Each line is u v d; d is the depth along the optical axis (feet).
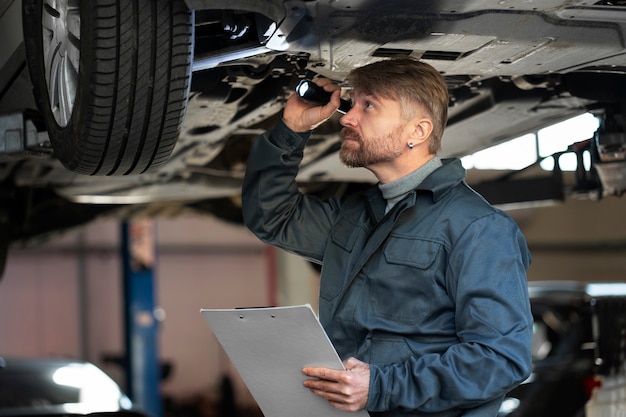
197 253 58.95
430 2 9.22
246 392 57.11
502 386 7.94
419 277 8.47
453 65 10.78
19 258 55.21
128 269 44.32
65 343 55.67
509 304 8.09
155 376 44.37
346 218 9.38
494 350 7.92
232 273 59.52
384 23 9.51
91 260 56.54
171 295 58.23
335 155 15.52
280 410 8.66
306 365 8.16
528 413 22.86
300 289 50.93
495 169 16.85
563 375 22.88
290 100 9.46
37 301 55.42
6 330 54.85
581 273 48.37
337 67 10.68
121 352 56.13
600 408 17.26
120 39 8.71
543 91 12.89
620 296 17.44
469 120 13.56
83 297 56.13
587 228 48.08
